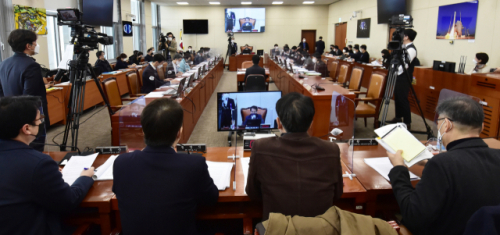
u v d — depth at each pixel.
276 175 1.21
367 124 4.82
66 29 7.73
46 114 2.80
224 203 1.64
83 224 1.48
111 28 10.43
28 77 2.63
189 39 15.70
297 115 1.24
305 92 4.26
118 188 1.18
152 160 1.17
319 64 6.61
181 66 6.86
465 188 1.05
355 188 1.55
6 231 1.16
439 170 1.09
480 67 5.17
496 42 5.66
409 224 1.17
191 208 1.21
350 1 12.81
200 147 2.04
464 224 1.06
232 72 13.00
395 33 3.52
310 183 1.19
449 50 6.93
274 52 11.35
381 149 2.09
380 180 1.62
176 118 1.20
